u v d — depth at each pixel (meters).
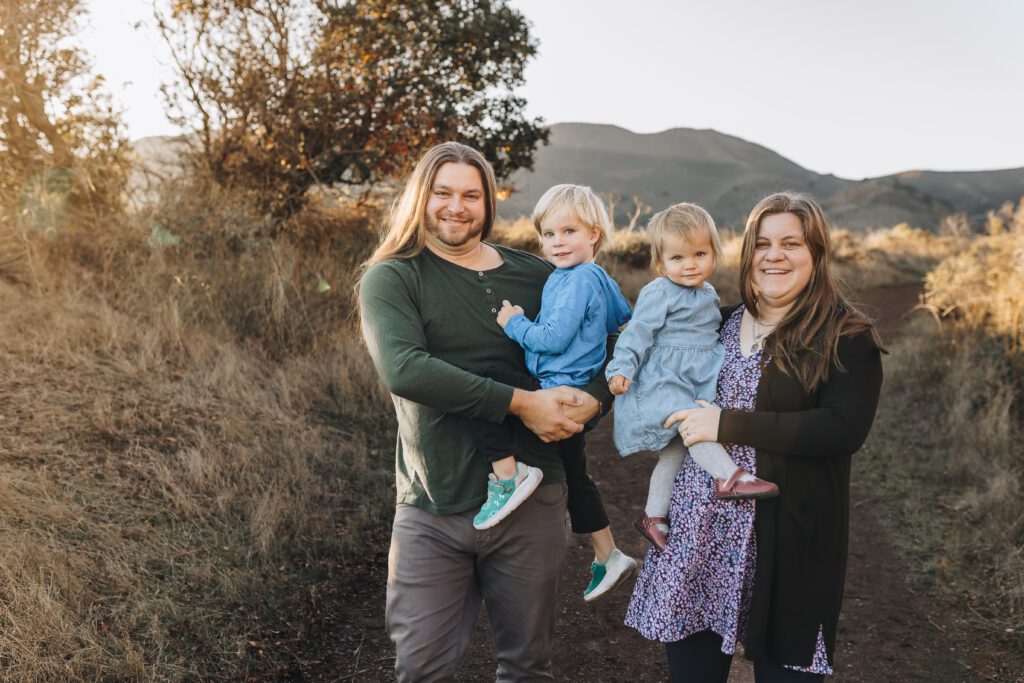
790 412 2.13
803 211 2.17
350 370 5.94
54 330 5.11
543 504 2.35
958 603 3.75
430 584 2.26
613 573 2.61
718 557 2.23
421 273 2.33
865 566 4.19
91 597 2.96
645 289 2.44
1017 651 3.35
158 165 7.88
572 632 3.57
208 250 6.71
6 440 3.83
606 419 6.97
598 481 5.48
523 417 2.21
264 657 3.00
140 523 3.51
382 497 4.44
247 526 3.73
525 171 11.12
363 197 8.80
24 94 6.83
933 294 9.77
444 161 2.32
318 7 8.48
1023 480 4.84
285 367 5.81
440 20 8.98
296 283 6.73
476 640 3.45
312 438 4.80
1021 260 7.59
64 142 7.12
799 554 2.13
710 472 2.16
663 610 2.24
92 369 4.82
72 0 7.07
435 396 2.11
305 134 8.42
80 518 3.38
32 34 6.89
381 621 3.42
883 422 6.45
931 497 4.94
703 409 2.20
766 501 2.15
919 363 7.46
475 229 2.35
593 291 2.41
